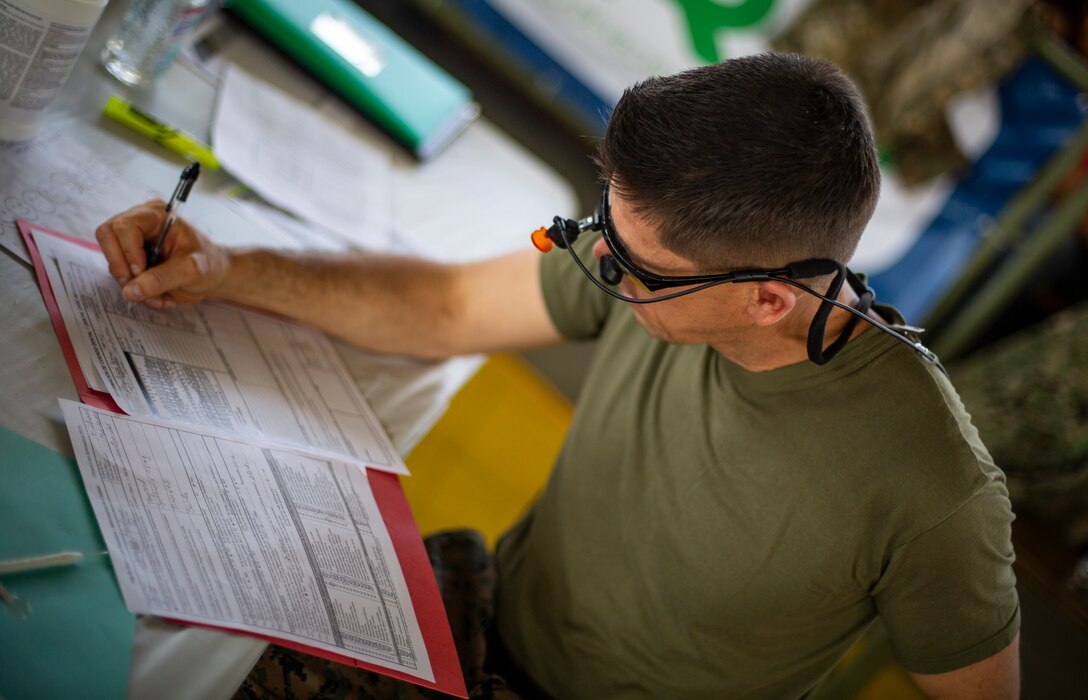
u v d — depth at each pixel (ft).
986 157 6.53
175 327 2.96
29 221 2.92
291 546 2.48
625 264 2.68
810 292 2.56
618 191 2.53
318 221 3.91
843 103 2.47
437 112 4.83
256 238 3.58
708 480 3.06
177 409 2.65
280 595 2.33
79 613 2.02
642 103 2.48
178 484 2.41
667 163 2.40
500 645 3.55
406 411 3.45
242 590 2.28
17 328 2.55
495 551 3.89
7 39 2.85
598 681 3.26
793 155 2.36
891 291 6.90
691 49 6.90
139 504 2.29
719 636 3.05
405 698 3.11
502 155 5.22
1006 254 7.43
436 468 6.33
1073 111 6.25
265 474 2.64
